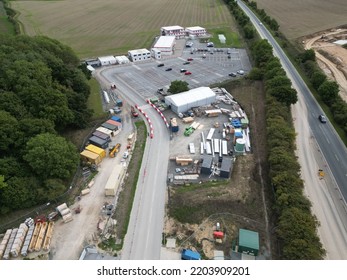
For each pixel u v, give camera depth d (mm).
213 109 104562
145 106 107250
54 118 81000
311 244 51625
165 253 56375
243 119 96875
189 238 59344
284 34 191625
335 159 81500
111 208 65062
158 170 76625
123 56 151625
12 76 81188
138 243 58094
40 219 62875
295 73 132125
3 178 61375
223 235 59844
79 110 94312
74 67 114312
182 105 101125
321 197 69500
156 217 63438
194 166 77625
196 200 66688
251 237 57500
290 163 70000
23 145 71875
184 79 129125
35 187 67062
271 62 123812
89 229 61250
